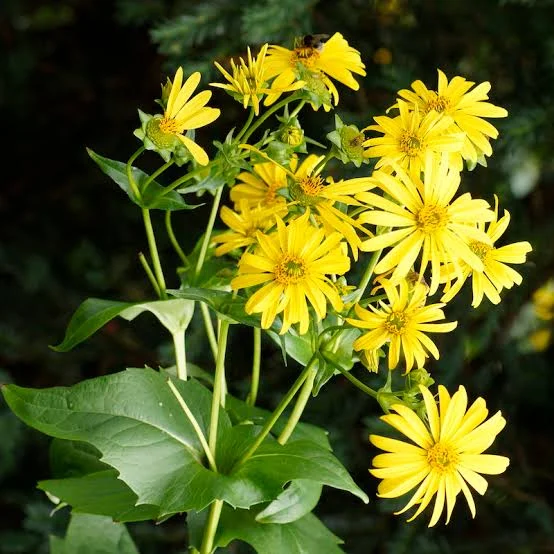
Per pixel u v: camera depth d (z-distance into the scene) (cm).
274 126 127
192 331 121
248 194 94
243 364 128
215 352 95
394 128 84
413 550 121
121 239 153
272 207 89
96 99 162
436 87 123
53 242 157
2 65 163
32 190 162
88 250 144
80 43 164
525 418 135
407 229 81
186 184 94
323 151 124
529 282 125
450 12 129
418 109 86
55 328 147
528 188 134
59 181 162
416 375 83
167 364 123
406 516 123
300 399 90
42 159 164
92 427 85
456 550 125
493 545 125
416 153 83
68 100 163
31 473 141
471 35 130
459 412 81
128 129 155
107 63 162
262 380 126
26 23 165
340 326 84
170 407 87
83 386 85
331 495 130
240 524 89
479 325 124
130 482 84
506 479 128
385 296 85
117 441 85
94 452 98
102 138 158
